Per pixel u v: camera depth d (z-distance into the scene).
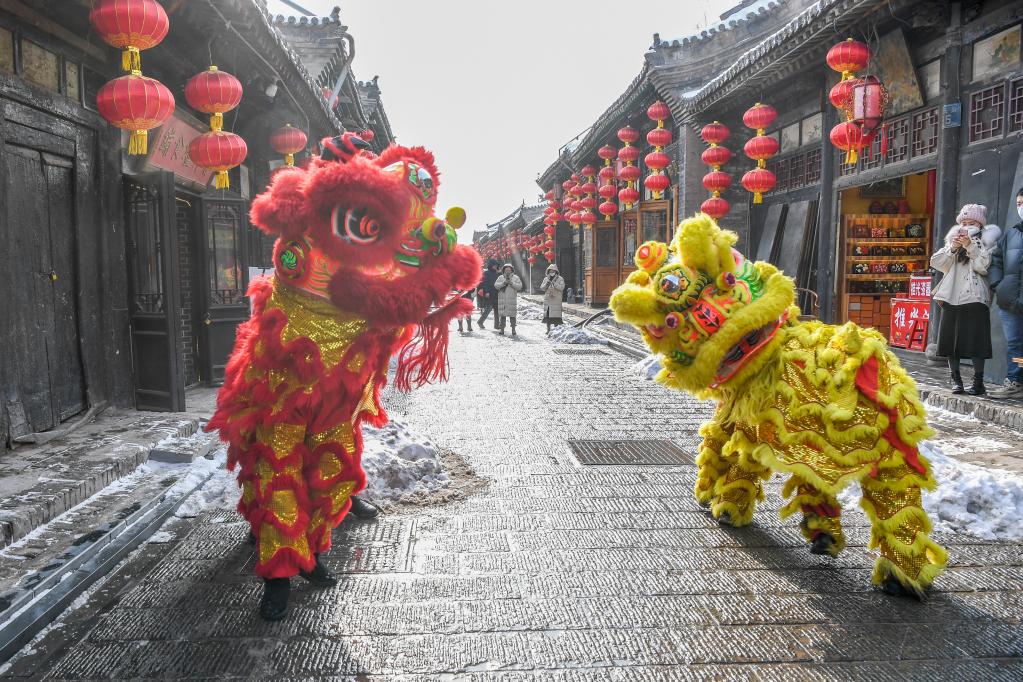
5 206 4.62
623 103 18.19
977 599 2.96
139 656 2.53
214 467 4.70
